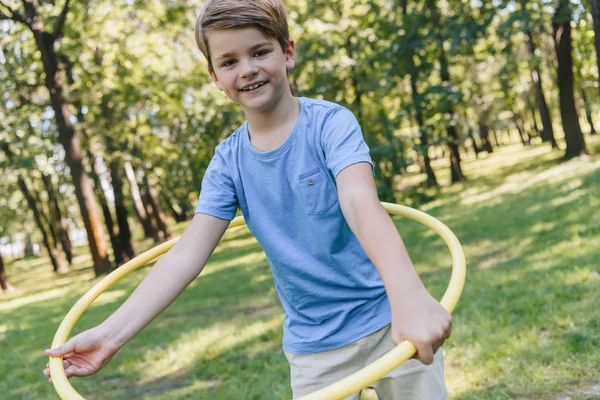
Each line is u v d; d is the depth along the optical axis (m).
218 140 20.20
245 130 2.14
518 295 6.19
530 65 21.94
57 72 17.34
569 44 19.89
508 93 26.31
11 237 45.59
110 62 18.03
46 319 11.88
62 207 32.41
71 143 17.78
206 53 1.91
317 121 1.98
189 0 18.56
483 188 18.94
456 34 17.73
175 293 1.94
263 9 1.85
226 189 2.13
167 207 36.34
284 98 2.01
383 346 2.15
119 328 1.83
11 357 8.27
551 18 18.53
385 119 19.48
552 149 27.19
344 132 1.85
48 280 25.17
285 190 2.05
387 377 2.20
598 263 6.65
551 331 5.02
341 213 2.04
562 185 14.78
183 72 19.50
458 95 18.94
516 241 9.35
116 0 17.81
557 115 41.62
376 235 1.46
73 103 19.02
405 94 22.12
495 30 18.16
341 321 2.14
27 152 18.02
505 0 17.20
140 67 18.22
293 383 2.29
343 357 2.16
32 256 51.00
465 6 18.39
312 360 2.20
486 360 4.68
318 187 2.00
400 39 18.61
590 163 17.98
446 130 22.22
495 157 34.72
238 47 1.84
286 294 2.21
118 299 12.66
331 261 2.09
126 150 19.78
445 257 9.38
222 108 20.14
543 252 7.94
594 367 4.29
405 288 1.35
